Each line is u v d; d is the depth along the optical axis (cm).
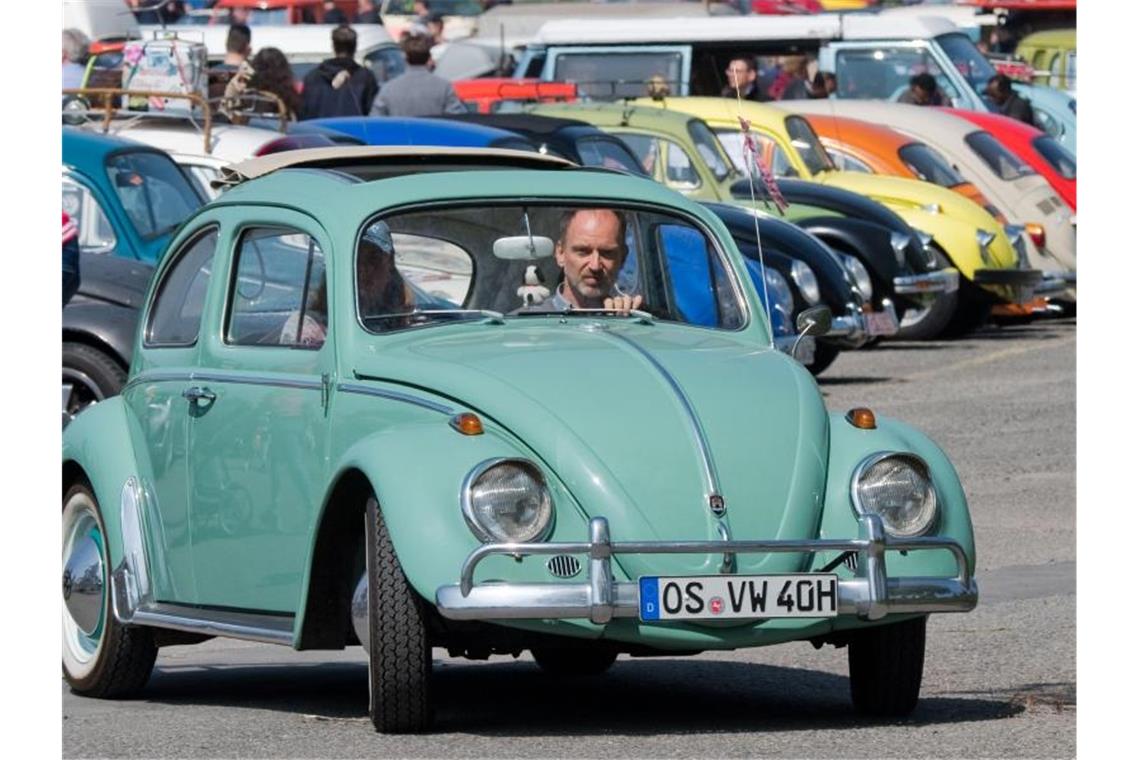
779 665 2033
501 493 1525
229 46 5381
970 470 3353
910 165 5478
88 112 4209
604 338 1738
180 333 1920
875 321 4181
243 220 1861
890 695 1677
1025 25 8075
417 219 1781
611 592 1509
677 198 1897
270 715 1733
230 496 1789
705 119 5141
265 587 1750
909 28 6494
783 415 1634
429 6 9131
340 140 4166
